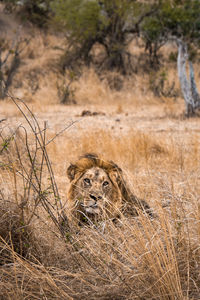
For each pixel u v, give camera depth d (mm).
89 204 6949
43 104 28516
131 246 5996
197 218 6383
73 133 17047
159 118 24156
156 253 5449
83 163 7324
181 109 27797
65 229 6305
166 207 7031
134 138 15203
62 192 8922
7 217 6316
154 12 37156
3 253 6086
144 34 37688
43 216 6980
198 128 20078
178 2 26781
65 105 30047
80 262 5895
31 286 5312
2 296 5148
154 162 13164
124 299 5309
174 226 6309
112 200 7262
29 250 6117
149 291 5258
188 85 23906
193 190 8539
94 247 6230
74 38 41219
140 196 8523
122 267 5680
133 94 33812
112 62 40031
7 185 7312
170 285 5129
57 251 6223
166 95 32938
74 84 34219
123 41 40531
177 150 14258
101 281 5543
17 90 33719
